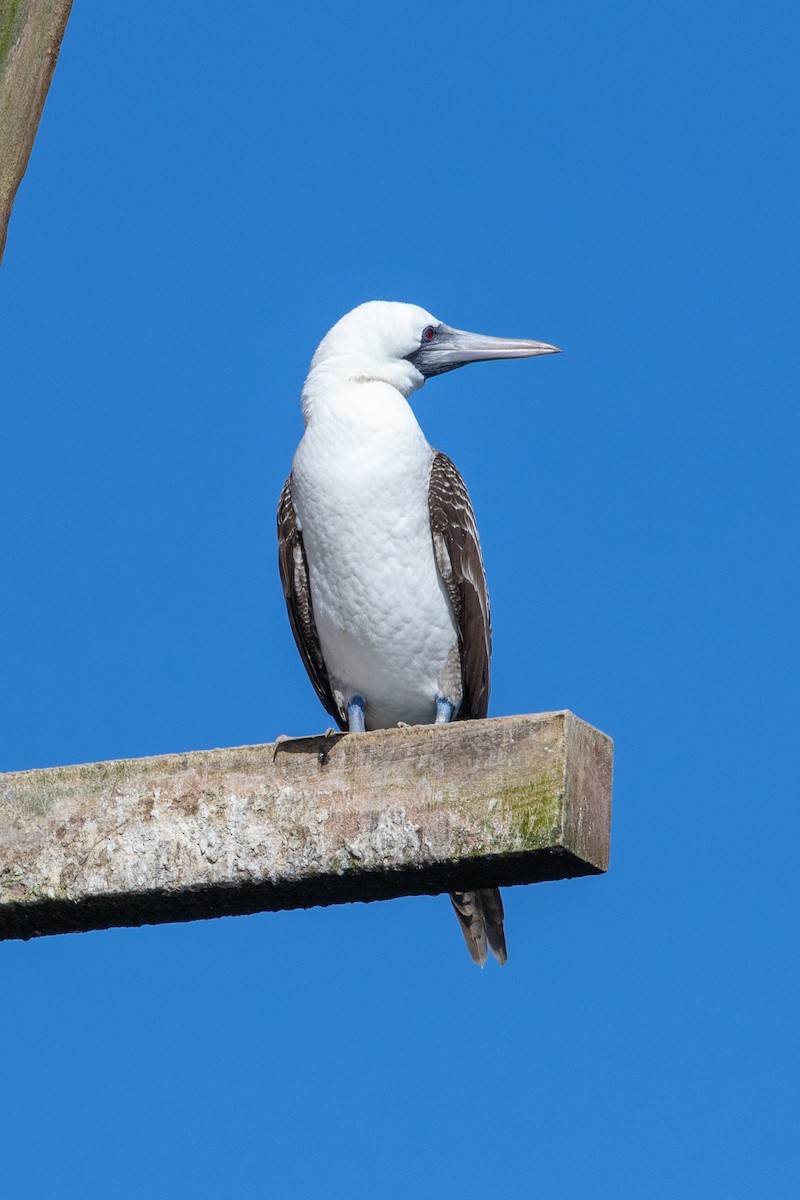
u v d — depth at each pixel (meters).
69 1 10.95
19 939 10.89
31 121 10.90
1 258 11.02
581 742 9.05
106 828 10.09
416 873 9.33
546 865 9.06
